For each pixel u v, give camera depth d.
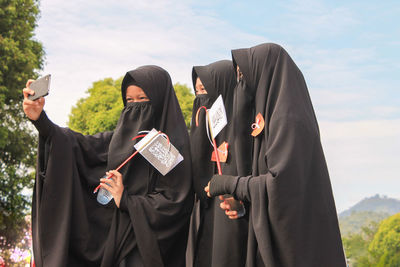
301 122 2.95
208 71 4.16
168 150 3.67
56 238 3.46
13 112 20.48
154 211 3.61
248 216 3.32
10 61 20.11
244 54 3.31
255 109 3.25
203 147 3.85
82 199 3.63
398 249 12.48
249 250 3.03
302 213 2.80
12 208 20.23
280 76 3.13
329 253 2.82
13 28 21.16
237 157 3.36
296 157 2.84
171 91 3.97
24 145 20.72
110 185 3.67
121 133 3.80
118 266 3.60
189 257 3.89
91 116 23.30
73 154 3.66
